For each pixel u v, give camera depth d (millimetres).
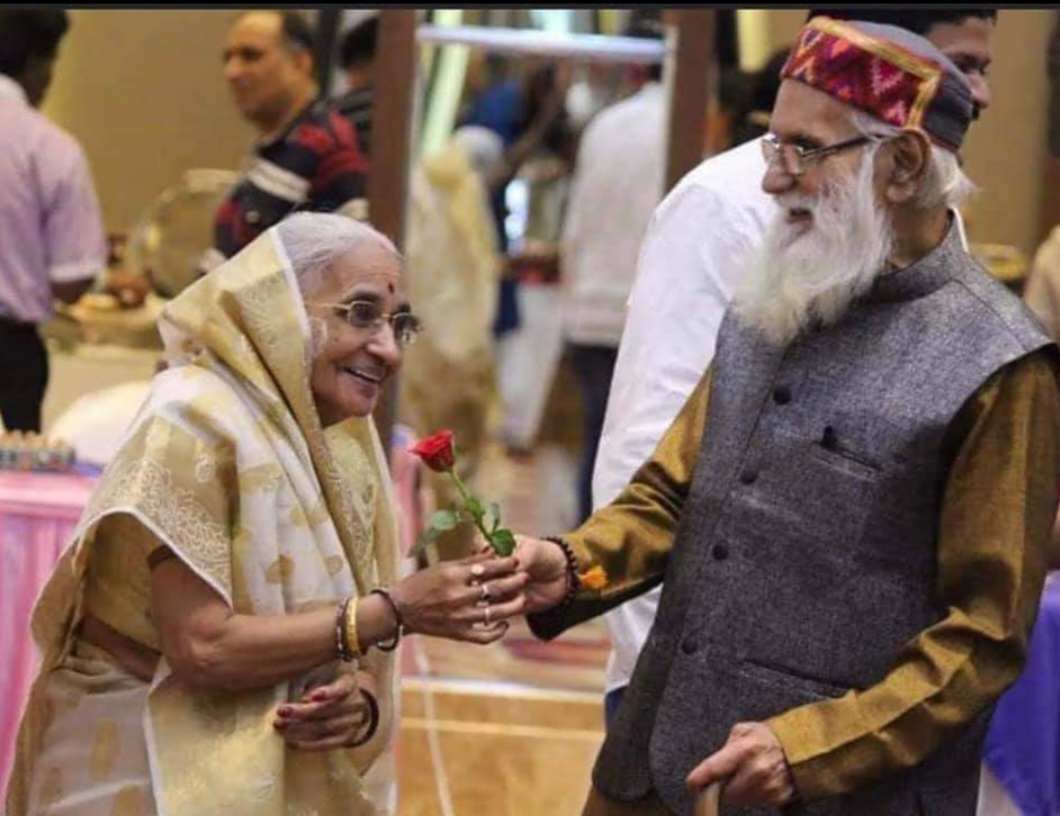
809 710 2805
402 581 3021
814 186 2912
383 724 3238
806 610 2895
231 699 3059
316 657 3002
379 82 6914
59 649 3141
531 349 9641
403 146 6930
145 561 3049
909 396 2857
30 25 6629
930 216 2936
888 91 2889
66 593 3086
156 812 3045
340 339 3076
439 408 9250
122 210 8672
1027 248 7957
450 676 7113
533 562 3027
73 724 3111
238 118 8672
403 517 6613
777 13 7730
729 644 2928
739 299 3051
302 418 3053
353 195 6309
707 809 2781
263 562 3006
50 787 3123
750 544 2930
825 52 2916
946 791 2924
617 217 8141
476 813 5680
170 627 3002
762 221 3529
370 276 3084
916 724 2766
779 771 2766
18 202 6410
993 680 2787
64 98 8617
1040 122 7953
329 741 3074
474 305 9125
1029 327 2861
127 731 3086
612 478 3578
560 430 9680
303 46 6453
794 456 2914
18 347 6492
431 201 8938
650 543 3109
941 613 2869
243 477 2998
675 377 3533
